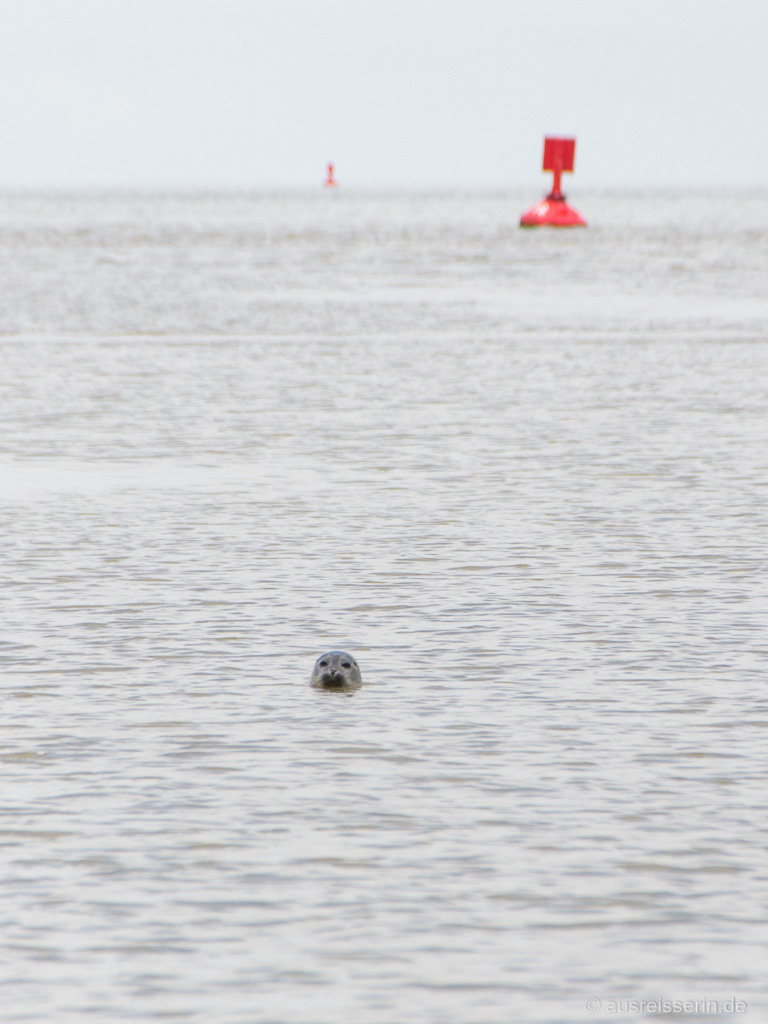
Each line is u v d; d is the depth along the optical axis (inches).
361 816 1328.7
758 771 1433.3
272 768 1445.6
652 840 1278.3
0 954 1096.8
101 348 5679.1
